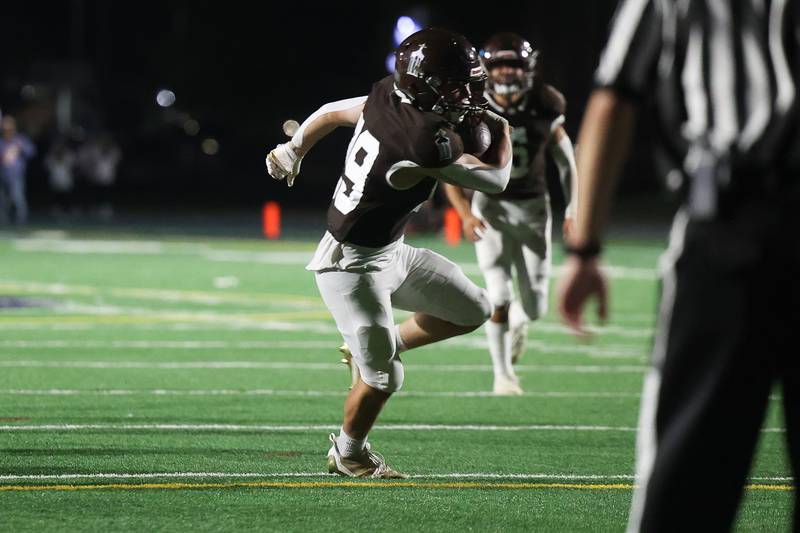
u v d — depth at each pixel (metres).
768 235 11.43
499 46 29.20
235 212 126.62
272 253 74.50
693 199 11.68
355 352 20.14
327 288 20.08
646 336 41.59
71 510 18.33
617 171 11.80
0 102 175.12
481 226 29.09
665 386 11.52
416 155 18.67
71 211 114.75
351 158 19.41
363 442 20.94
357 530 17.41
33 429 24.81
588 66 137.38
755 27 11.76
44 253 72.00
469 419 27.03
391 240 19.72
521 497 19.66
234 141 165.25
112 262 66.75
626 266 68.19
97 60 186.12
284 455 22.75
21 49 188.75
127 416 26.48
